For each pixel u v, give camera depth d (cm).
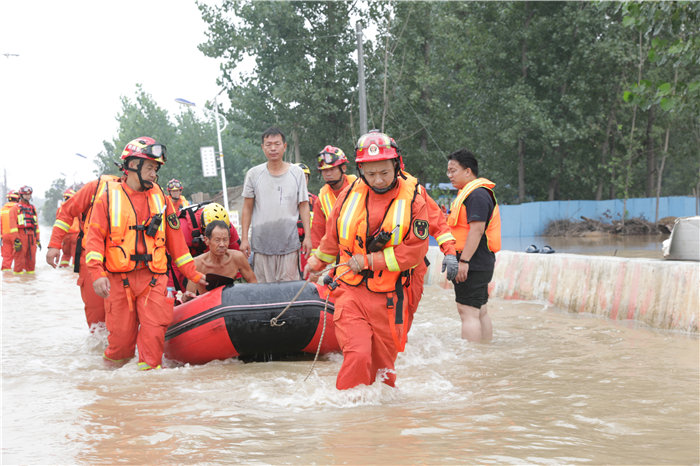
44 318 879
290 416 378
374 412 384
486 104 3956
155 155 556
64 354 636
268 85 3672
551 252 983
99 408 413
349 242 411
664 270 704
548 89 3850
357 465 283
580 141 3881
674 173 4956
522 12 3753
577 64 3622
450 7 3834
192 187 6581
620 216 3828
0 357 619
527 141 3766
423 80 3444
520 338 643
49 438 345
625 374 477
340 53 3616
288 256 710
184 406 411
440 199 3459
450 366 524
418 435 331
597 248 2272
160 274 573
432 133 3644
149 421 374
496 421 357
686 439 322
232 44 3531
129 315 568
